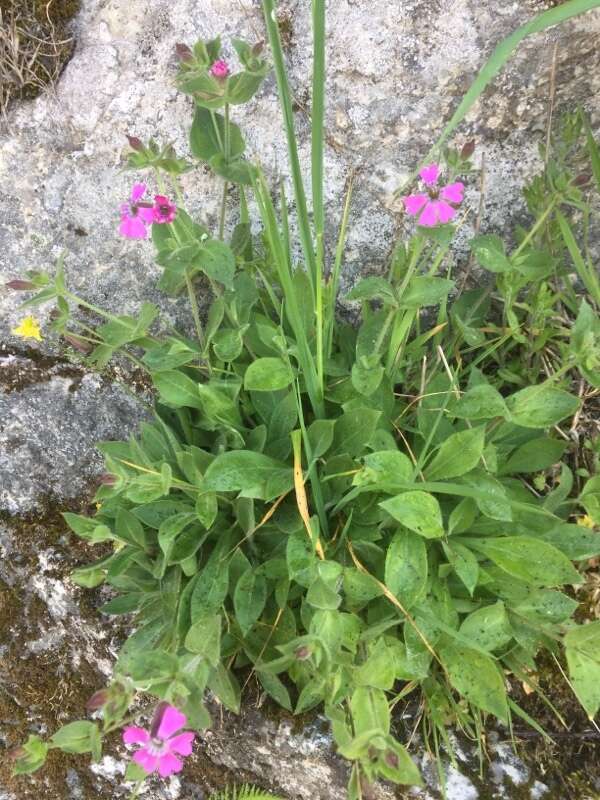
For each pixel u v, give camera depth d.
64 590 0.33
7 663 0.33
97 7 0.29
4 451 0.35
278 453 0.28
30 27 0.29
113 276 0.33
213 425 0.30
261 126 0.30
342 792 0.28
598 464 0.29
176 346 0.27
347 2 0.28
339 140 0.30
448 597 0.26
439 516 0.24
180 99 0.30
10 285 0.26
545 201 0.28
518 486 0.29
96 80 0.30
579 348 0.22
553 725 0.28
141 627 0.29
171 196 0.32
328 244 0.33
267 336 0.27
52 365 0.35
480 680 0.25
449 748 0.26
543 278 0.28
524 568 0.25
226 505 0.29
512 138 0.30
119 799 0.31
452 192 0.24
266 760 0.30
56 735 0.21
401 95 0.29
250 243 0.31
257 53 0.24
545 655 0.29
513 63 0.28
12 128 0.30
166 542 0.25
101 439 0.35
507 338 0.30
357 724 0.21
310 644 0.21
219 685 0.26
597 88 0.28
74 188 0.31
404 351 0.29
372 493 0.28
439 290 0.25
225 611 0.27
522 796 0.27
